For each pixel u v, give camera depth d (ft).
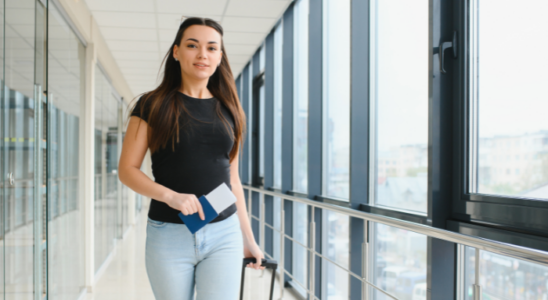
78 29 11.27
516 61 4.78
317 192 10.92
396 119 7.37
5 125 5.48
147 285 13.00
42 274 7.02
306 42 12.45
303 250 12.23
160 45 15.72
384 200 7.82
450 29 5.81
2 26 5.32
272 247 16.02
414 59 6.79
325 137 10.84
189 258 3.53
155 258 3.51
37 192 6.81
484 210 5.15
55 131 8.98
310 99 10.86
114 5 11.83
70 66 10.44
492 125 5.16
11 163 5.75
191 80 3.72
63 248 9.74
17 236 5.99
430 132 5.76
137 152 3.49
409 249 6.72
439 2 5.80
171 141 3.45
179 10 12.37
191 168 3.50
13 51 5.74
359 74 8.30
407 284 6.79
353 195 8.24
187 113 3.54
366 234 5.84
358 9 8.34
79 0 10.79
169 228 3.49
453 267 5.63
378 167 8.07
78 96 11.50
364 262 5.77
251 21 13.53
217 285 3.56
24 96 6.21
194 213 3.35
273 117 15.92
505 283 4.86
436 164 5.76
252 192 18.53
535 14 4.51
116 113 20.29
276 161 15.96
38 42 6.84
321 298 10.60
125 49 16.25
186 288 3.59
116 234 19.74
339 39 9.98
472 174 5.51
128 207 26.22
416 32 6.74
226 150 3.73
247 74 19.95
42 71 7.00
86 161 12.32
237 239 3.74
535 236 4.37
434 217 5.74
